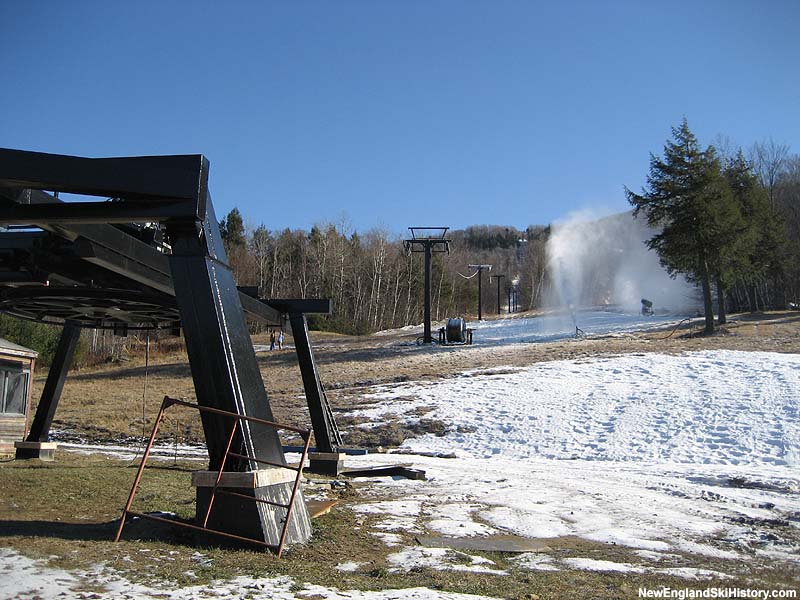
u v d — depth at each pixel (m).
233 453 7.41
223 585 5.82
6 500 9.28
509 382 29.39
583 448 20.25
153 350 54.91
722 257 44.56
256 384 8.15
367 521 9.59
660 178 45.91
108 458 16.03
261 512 7.36
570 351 38.22
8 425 16.31
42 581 5.45
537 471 16.38
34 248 9.38
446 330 51.97
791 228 69.38
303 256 85.38
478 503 11.62
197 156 7.32
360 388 31.36
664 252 46.22
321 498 11.36
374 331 75.25
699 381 26.39
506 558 7.93
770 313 55.06
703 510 11.72
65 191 7.19
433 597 5.80
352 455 19.30
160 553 6.75
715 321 50.72
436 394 28.22
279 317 13.97
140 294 10.83
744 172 52.91
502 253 161.75
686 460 18.36
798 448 18.50
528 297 110.06
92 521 8.22
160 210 7.27
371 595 5.80
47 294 10.80
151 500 9.69
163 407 7.51
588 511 11.23
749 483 14.73
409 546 8.14
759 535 9.75
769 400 22.66
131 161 7.18
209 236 7.80
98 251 8.16
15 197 7.39
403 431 23.27
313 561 7.04
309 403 14.30
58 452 16.69
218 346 7.60
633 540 9.16
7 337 44.66
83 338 50.12
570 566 7.58
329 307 14.00
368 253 90.75
